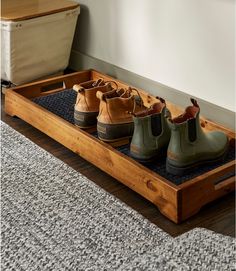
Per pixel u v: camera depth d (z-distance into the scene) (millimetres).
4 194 1681
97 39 2523
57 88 2441
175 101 2221
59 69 2547
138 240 1475
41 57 2420
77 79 2373
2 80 2426
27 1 2475
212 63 2027
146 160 1720
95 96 1903
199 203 1586
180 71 2168
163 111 1722
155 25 2201
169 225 1557
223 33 1946
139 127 1696
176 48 2150
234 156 1814
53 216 1576
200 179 1562
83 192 1697
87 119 1904
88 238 1483
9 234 1496
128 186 1696
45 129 2023
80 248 1443
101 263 1385
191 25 2055
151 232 1509
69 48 2539
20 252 1426
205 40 2021
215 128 1911
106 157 1753
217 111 2059
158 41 2215
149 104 2123
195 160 1686
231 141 1865
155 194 1596
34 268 1368
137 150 1717
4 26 2244
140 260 1392
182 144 1643
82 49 2639
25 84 2357
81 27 2592
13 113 2195
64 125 1910
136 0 2242
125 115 1830
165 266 1365
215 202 1659
